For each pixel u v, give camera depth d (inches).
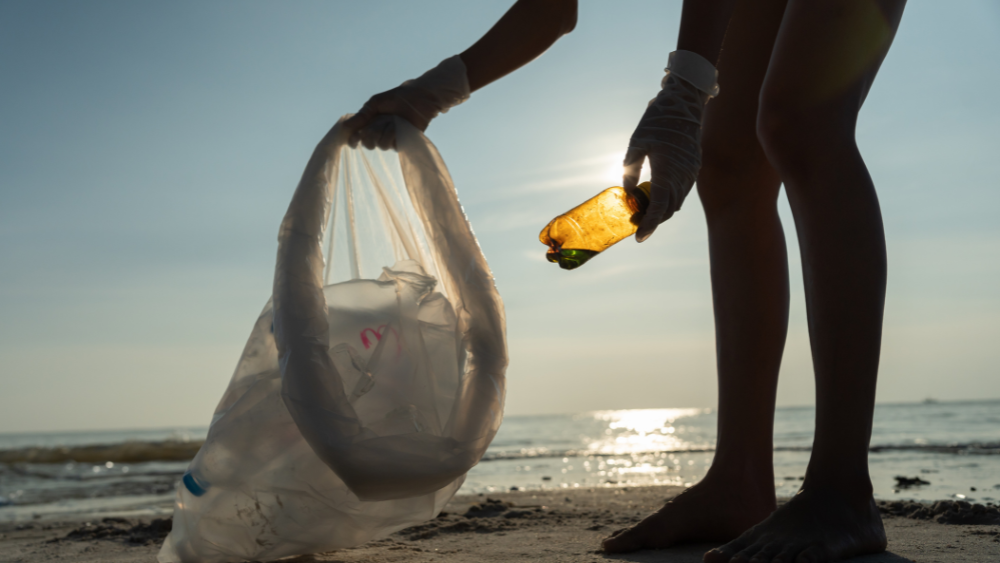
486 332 50.5
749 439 56.5
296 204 52.4
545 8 59.9
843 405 43.4
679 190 45.7
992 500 98.9
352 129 57.7
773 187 58.9
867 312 43.1
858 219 43.9
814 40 45.8
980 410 1446.9
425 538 66.1
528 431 1099.9
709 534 54.7
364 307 52.1
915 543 51.4
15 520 133.6
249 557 49.6
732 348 57.7
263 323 51.8
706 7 47.9
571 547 56.4
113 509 153.0
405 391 49.4
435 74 58.9
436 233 53.8
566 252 48.3
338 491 48.1
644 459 268.5
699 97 47.6
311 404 44.6
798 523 42.4
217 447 48.5
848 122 45.8
